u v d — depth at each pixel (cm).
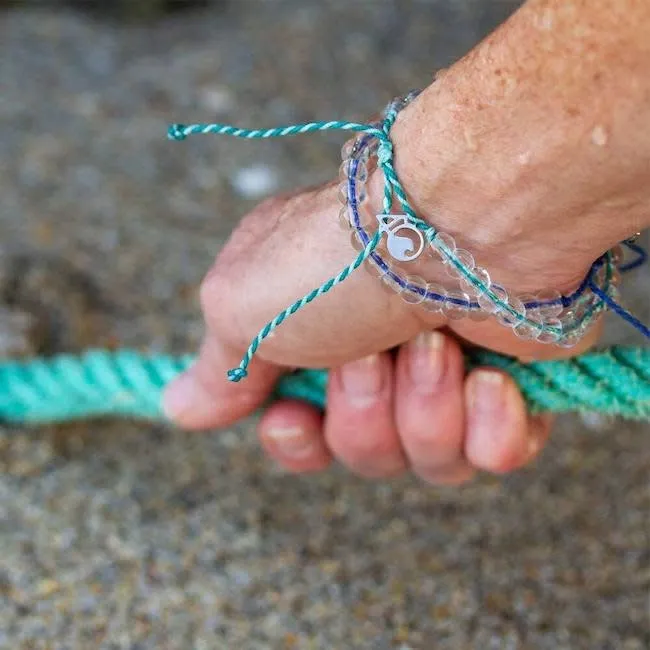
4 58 119
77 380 74
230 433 81
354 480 79
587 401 66
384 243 60
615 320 87
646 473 79
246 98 113
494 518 77
